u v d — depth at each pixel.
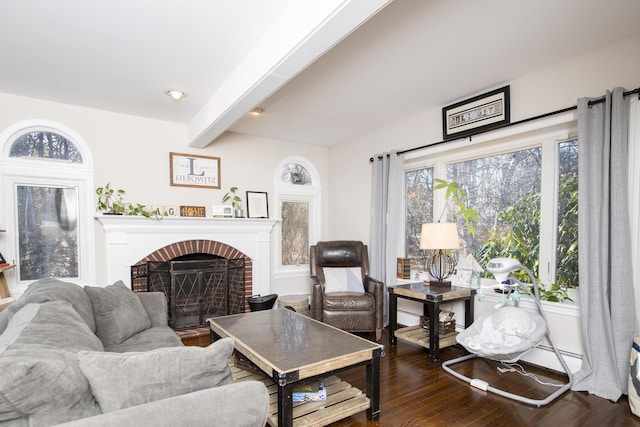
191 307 3.99
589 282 2.51
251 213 4.67
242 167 4.69
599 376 2.44
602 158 2.48
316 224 5.39
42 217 3.50
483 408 2.27
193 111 3.76
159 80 2.97
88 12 2.04
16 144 3.38
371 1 1.51
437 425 2.08
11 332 1.33
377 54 2.58
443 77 2.99
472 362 3.04
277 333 2.43
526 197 3.20
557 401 2.34
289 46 1.97
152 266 3.87
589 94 2.61
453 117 3.54
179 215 4.15
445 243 3.22
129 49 2.47
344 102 3.58
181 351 1.25
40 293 1.93
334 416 1.97
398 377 2.74
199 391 1.19
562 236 2.92
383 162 4.26
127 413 1.04
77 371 1.10
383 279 4.24
